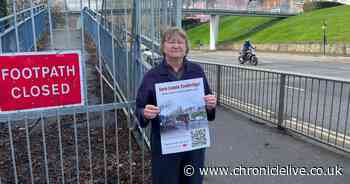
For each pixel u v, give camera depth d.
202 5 58.97
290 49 40.03
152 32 3.99
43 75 2.96
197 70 2.67
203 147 2.75
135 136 4.71
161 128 2.63
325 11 52.53
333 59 29.62
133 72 4.56
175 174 2.79
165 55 2.62
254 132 5.73
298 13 62.88
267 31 51.81
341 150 4.88
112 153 4.30
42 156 4.22
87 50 10.49
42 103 3.01
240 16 66.31
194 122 2.68
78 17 5.42
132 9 4.56
